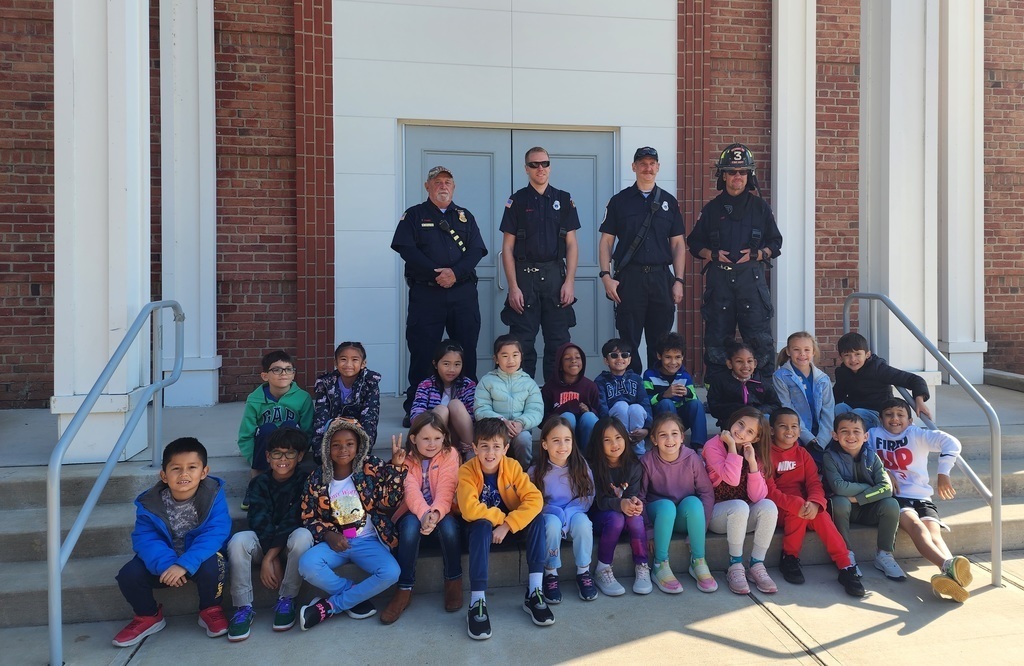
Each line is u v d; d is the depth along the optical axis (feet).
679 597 11.25
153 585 10.18
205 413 17.31
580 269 20.31
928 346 13.43
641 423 13.05
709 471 12.23
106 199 12.88
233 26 18.43
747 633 10.09
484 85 19.53
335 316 18.99
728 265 15.28
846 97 21.45
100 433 12.87
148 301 13.79
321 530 10.66
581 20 19.95
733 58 20.83
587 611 10.78
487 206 19.94
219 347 18.83
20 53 18.22
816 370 13.88
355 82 18.92
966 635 10.02
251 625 10.35
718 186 16.42
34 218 18.47
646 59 20.29
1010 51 22.70
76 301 12.84
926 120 15.62
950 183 22.27
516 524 10.82
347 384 13.12
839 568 11.73
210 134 18.20
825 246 21.54
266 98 18.71
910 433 12.69
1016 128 22.68
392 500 10.97
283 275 18.95
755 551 11.69
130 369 13.19
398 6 19.07
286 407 12.77
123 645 9.77
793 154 20.81
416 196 19.62
